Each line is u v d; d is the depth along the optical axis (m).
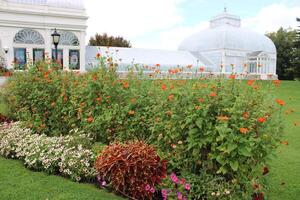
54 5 30.16
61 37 30.86
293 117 10.18
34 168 4.90
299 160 5.75
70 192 4.02
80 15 31.03
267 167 3.68
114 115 5.10
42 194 3.95
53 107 6.54
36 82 7.05
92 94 5.54
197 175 3.81
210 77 4.40
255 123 3.38
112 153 4.08
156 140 4.41
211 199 3.48
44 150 4.98
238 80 4.02
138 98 4.94
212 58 42.59
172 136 3.93
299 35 37.56
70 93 6.16
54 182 4.38
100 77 5.63
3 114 8.51
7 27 28.73
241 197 3.46
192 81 4.24
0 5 28.09
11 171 4.79
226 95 3.70
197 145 3.66
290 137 7.45
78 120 5.99
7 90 8.36
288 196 4.23
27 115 7.00
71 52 31.53
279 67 52.81
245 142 3.29
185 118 3.76
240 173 3.45
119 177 3.85
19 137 5.71
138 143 4.27
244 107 3.51
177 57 40.00
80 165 4.53
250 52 42.81
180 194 3.57
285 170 5.21
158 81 5.05
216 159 3.46
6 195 3.91
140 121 4.75
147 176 3.75
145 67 7.30
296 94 18.53
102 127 5.32
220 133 3.31
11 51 29.06
